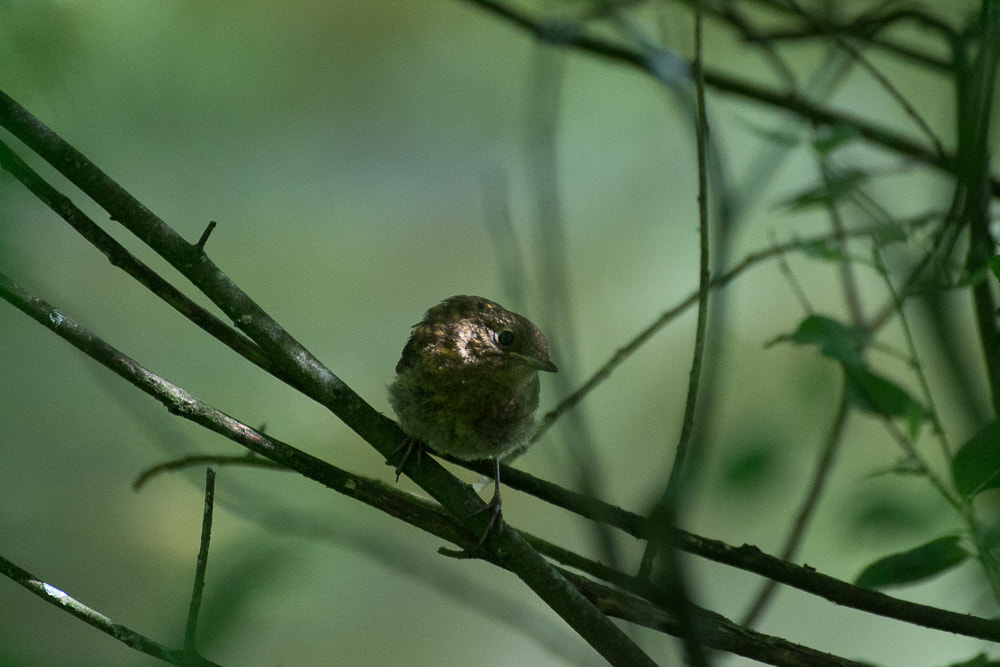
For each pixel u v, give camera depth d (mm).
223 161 19125
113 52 17516
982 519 5285
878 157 11602
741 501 4293
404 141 19828
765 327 15453
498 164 17391
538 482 6945
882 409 5727
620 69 18422
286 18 19719
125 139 17812
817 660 6039
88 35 16359
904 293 5723
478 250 19078
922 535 5035
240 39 19391
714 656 4980
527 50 19812
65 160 5598
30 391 15219
